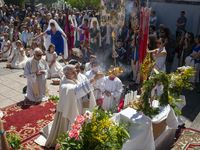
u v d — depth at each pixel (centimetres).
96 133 255
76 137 260
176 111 404
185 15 986
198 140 363
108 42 908
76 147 255
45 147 398
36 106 565
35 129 460
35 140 417
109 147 256
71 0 1730
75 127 261
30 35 1116
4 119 495
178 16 1020
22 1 2453
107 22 796
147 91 308
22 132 446
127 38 867
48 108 556
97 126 262
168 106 353
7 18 1590
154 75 324
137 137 304
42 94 616
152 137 308
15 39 959
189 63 677
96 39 880
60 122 368
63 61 976
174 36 1033
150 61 323
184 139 366
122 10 775
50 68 771
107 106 477
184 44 743
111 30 881
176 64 787
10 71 835
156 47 534
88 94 383
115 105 474
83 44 743
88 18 1061
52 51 759
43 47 1041
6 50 978
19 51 873
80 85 337
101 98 487
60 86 360
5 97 615
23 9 1952
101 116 276
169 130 383
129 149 306
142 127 303
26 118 503
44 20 1195
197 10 927
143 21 408
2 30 1301
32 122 487
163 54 514
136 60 693
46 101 596
